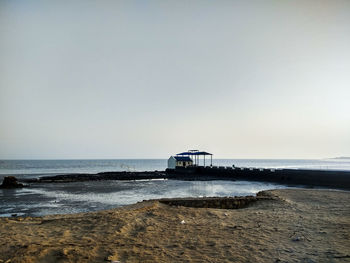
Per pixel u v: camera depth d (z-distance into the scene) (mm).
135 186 31266
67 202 19047
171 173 57688
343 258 4820
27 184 32969
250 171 41719
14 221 7922
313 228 7125
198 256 4926
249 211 10062
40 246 5164
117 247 5375
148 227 7215
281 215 9086
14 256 4641
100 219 7992
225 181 39469
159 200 12102
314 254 5039
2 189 27703
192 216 8969
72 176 46531
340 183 28734
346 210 10016
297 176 33625
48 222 7754
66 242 5613
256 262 4637
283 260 4723
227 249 5348
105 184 33938
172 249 5340
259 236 6344
